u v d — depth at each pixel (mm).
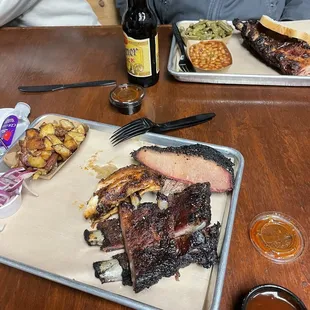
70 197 848
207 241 678
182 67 1272
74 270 693
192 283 667
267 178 898
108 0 2016
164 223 715
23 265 690
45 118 1057
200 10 1702
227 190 830
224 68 1202
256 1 1695
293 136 1027
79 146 966
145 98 1187
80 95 1218
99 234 741
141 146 974
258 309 599
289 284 680
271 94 1187
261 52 1271
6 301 674
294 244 741
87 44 1483
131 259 666
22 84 1281
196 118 1064
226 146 966
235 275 697
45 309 659
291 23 1354
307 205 827
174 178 870
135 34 1090
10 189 802
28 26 1762
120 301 623
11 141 1039
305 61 1185
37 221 794
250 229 775
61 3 1821
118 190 796
